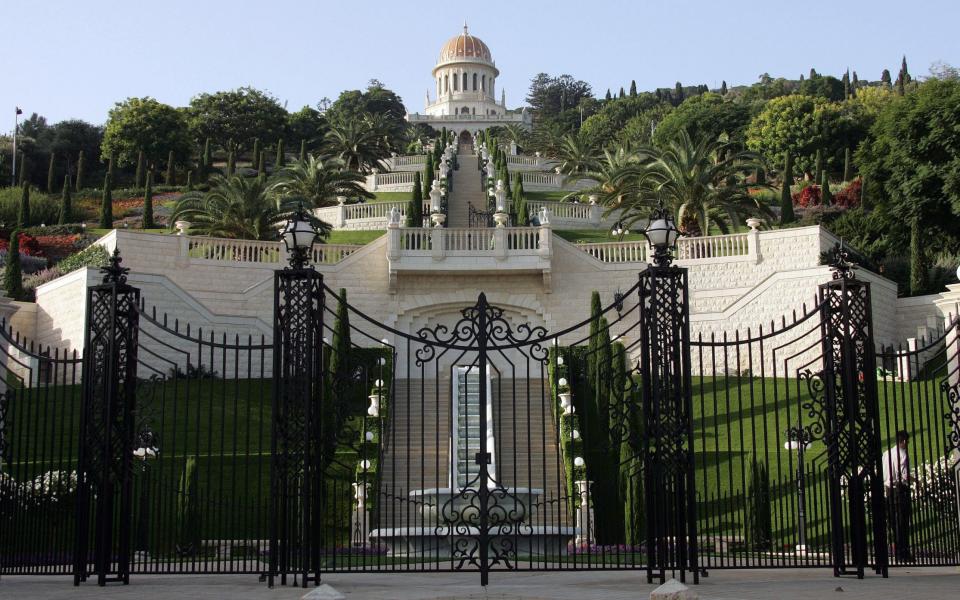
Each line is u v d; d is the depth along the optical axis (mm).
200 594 13234
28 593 13523
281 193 65188
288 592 13391
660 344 15289
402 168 93000
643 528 22953
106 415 14945
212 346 15391
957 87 52812
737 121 108625
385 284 43250
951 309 18000
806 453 27156
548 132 104625
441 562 19312
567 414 27438
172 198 90750
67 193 78188
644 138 110562
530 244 43219
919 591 12680
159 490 16688
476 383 34094
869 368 15164
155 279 37844
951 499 17266
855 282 15336
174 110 113562
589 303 43375
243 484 25344
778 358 37906
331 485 25562
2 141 112375
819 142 100750
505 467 27750
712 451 27953
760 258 41969
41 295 41781
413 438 29406
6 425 16172
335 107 154750
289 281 14867
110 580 14852
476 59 157500
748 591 12977
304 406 14352
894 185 53656
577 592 13164
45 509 16156
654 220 15125
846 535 18219
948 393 17094
